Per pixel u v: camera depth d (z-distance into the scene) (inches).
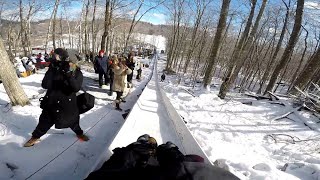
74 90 180.2
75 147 189.3
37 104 278.4
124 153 137.7
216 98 499.5
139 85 620.4
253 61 1344.7
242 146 250.5
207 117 348.2
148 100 378.3
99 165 142.7
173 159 127.3
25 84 390.9
